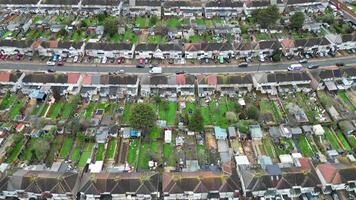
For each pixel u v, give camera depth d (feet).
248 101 465.06
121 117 437.58
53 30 592.60
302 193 354.13
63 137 412.36
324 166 364.38
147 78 475.72
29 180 346.33
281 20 622.95
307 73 490.49
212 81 475.72
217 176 352.69
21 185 344.90
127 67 520.01
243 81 478.18
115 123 429.79
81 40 570.46
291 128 424.46
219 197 346.95
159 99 460.14
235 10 648.38
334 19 626.23
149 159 390.21
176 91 474.08
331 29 609.83
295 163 379.96
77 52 533.55
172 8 645.51
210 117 442.91
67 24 605.31
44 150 382.83
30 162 383.65
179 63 529.04
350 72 492.54
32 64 522.47
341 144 410.93
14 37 572.92
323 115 446.19
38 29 595.88
